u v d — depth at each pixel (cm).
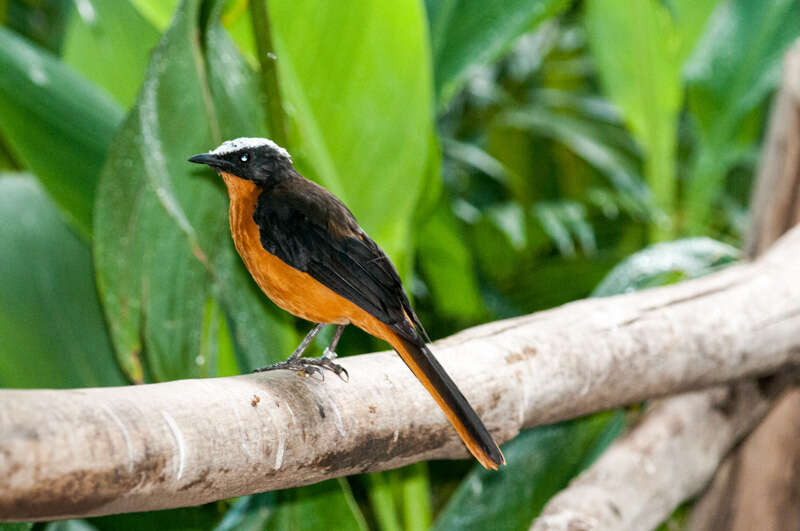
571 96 985
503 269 876
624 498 669
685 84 825
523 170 1027
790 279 675
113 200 662
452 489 779
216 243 665
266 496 668
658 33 775
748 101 786
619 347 663
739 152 832
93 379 672
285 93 672
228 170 658
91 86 677
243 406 644
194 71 661
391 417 650
